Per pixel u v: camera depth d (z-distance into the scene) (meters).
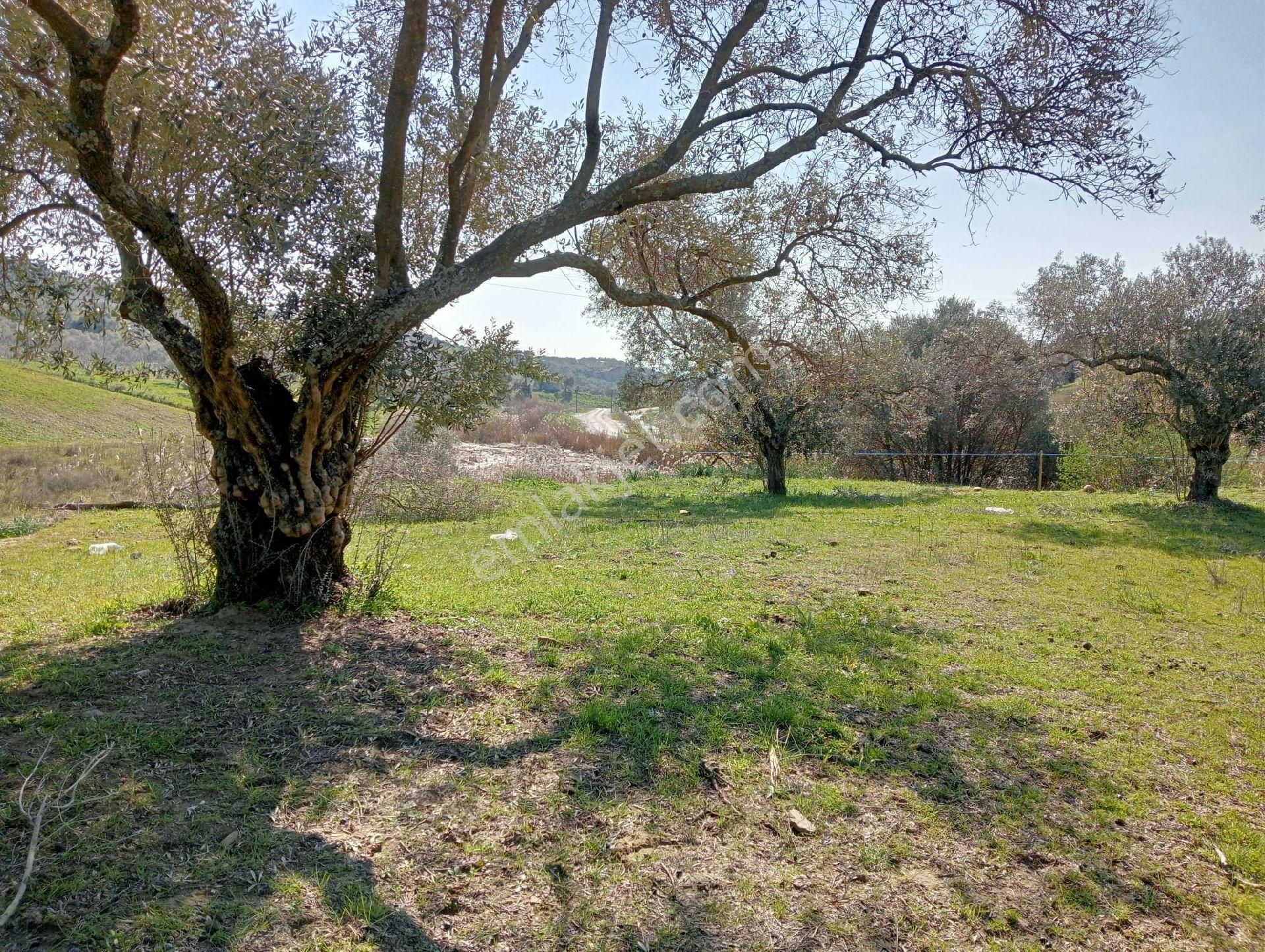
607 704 4.06
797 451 16.38
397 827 2.86
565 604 6.27
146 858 2.55
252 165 4.41
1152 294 13.45
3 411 18.81
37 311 4.80
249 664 4.42
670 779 3.30
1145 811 3.26
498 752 3.50
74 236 4.72
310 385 4.80
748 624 5.73
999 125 5.84
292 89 4.62
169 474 6.62
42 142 4.27
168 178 4.62
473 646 5.04
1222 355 12.73
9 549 9.14
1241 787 3.51
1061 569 8.34
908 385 16.41
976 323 20.95
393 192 4.86
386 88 5.54
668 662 4.80
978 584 7.57
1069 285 14.34
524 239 5.05
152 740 3.37
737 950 2.33
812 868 2.75
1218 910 2.65
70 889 2.36
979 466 24.52
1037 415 23.36
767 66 5.98
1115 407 14.73
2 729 3.42
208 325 4.26
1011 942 2.44
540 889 2.55
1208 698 4.57
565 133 6.90
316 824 2.85
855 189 8.07
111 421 19.75
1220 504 13.38
